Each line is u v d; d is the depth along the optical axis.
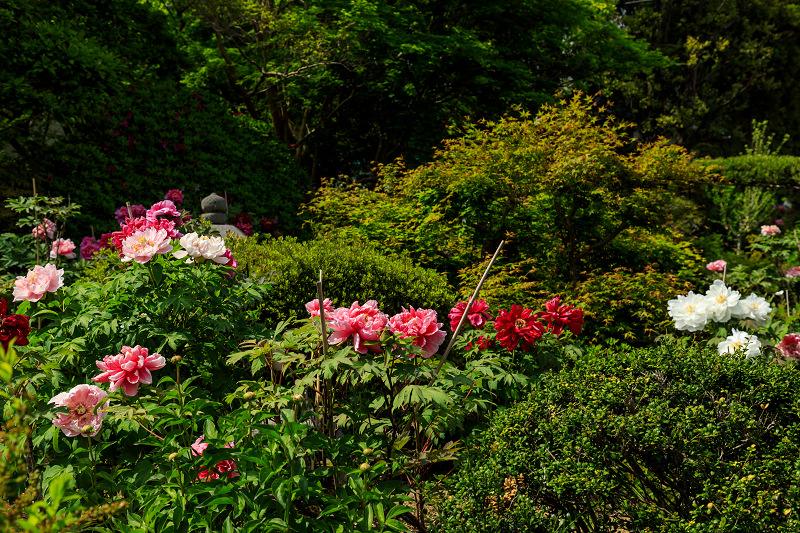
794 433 2.37
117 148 8.49
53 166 7.91
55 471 2.36
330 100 14.88
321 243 5.41
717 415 2.47
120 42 10.38
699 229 13.29
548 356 3.85
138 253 3.09
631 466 2.49
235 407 3.35
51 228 6.24
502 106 15.13
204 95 9.98
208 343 3.27
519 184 7.41
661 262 8.07
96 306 3.24
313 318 2.74
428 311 2.72
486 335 3.69
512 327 3.49
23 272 6.63
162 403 2.62
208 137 9.51
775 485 2.16
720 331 4.33
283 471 2.16
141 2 10.96
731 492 2.13
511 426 2.65
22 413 1.39
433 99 15.00
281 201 10.48
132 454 2.62
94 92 8.11
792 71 23.03
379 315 2.54
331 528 2.13
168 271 3.32
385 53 13.12
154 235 3.17
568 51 16.59
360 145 16.97
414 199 8.39
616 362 2.95
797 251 10.77
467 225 7.65
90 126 8.43
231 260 3.52
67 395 2.29
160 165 8.91
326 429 2.74
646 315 6.25
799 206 14.75
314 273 4.76
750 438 2.38
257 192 10.20
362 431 2.74
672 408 2.54
